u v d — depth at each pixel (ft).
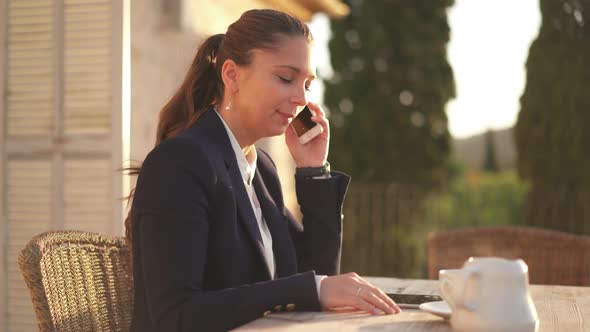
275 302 5.39
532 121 26.66
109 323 6.75
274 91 6.31
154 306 5.37
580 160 25.86
